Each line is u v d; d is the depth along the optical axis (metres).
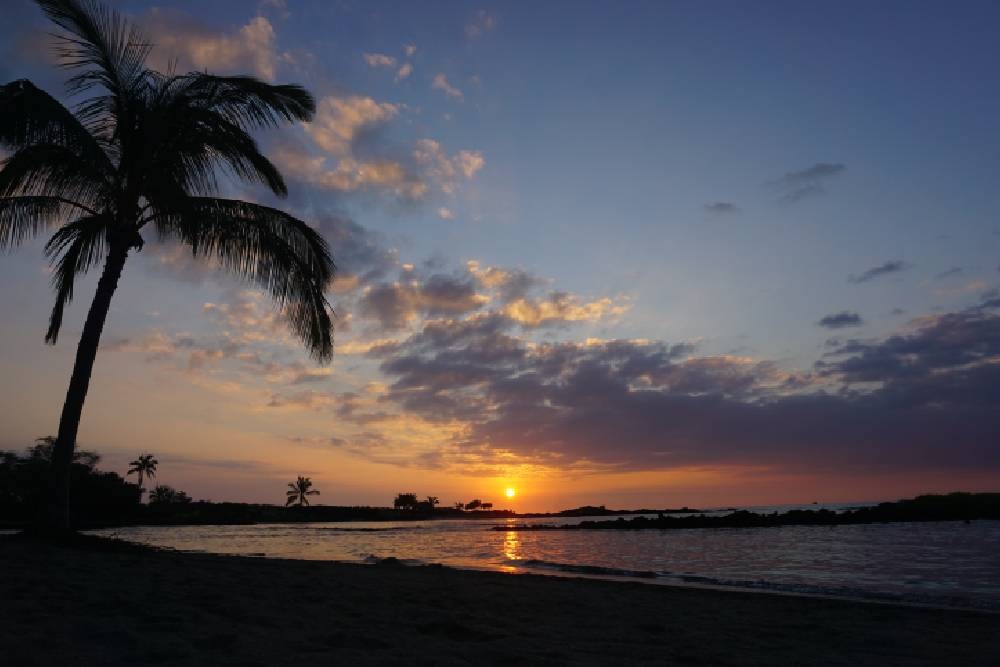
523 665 4.23
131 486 71.88
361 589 7.97
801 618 7.66
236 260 12.36
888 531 42.97
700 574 16.75
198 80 12.13
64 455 11.09
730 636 6.21
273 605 6.15
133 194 11.88
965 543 29.61
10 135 9.81
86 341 11.44
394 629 5.36
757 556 23.56
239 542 32.41
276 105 12.45
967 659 5.33
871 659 5.25
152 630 4.55
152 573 7.87
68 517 11.19
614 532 51.97
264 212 12.57
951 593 12.34
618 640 5.62
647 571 16.69
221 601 6.09
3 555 8.51
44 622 4.58
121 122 12.24
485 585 9.52
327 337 12.76
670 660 4.81
